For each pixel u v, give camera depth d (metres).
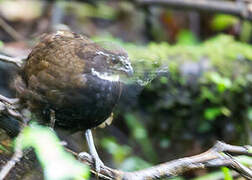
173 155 11.30
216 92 10.84
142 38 13.91
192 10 12.61
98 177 6.11
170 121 11.17
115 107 7.43
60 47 6.74
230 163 5.92
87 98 6.45
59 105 6.40
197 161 5.93
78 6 14.14
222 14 12.75
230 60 11.19
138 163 10.66
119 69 6.84
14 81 7.12
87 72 6.52
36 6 13.72
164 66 7.62
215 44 11.98
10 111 5.75
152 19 13.99
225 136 11.03
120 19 14.29
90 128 6.88
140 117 11.25
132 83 7.11
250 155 6.04
